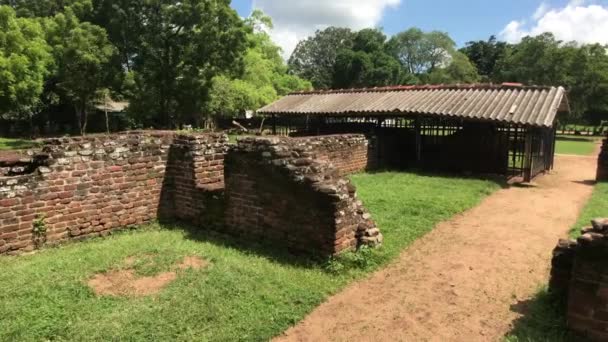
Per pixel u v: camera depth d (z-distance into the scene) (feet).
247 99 126.93
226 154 24.76
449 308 16.85
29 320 14.64
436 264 21.31
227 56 103.30
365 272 20.08
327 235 20.47
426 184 42.78
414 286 18.81
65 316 15.03
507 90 55.31
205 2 97.66
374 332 15.12
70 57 89.66
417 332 15.15
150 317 14.99
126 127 137.28
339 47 247.91
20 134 124.77
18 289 17.02
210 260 20.83
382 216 28.91
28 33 87.66
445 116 51.29
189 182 27.63
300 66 260.01
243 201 24.16
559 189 43.86
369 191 38.09
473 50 261.65
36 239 22.44
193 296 16.67
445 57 220.84
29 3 127.54
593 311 13.97
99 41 93.66
